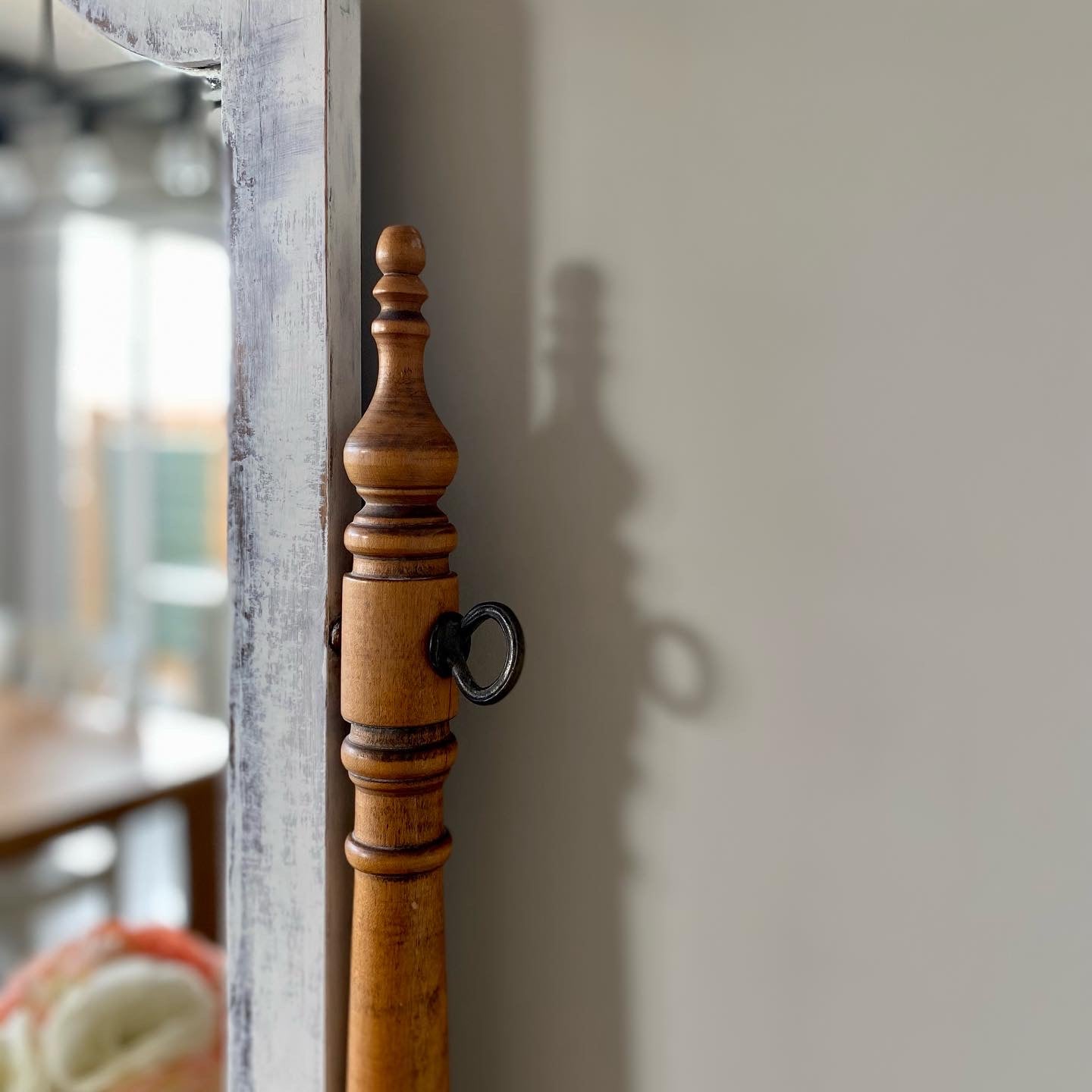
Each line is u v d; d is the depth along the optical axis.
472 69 0.57
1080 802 0.47
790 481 0.52
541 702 0.58
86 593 3.46
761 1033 0.54
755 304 0.52
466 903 0.61
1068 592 0.47
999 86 0.47
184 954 1.11
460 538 0.59
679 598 0.54
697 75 0.52
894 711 0.50
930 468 0.49
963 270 0.48
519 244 0.57
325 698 0.56
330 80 0.54
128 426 3.36
